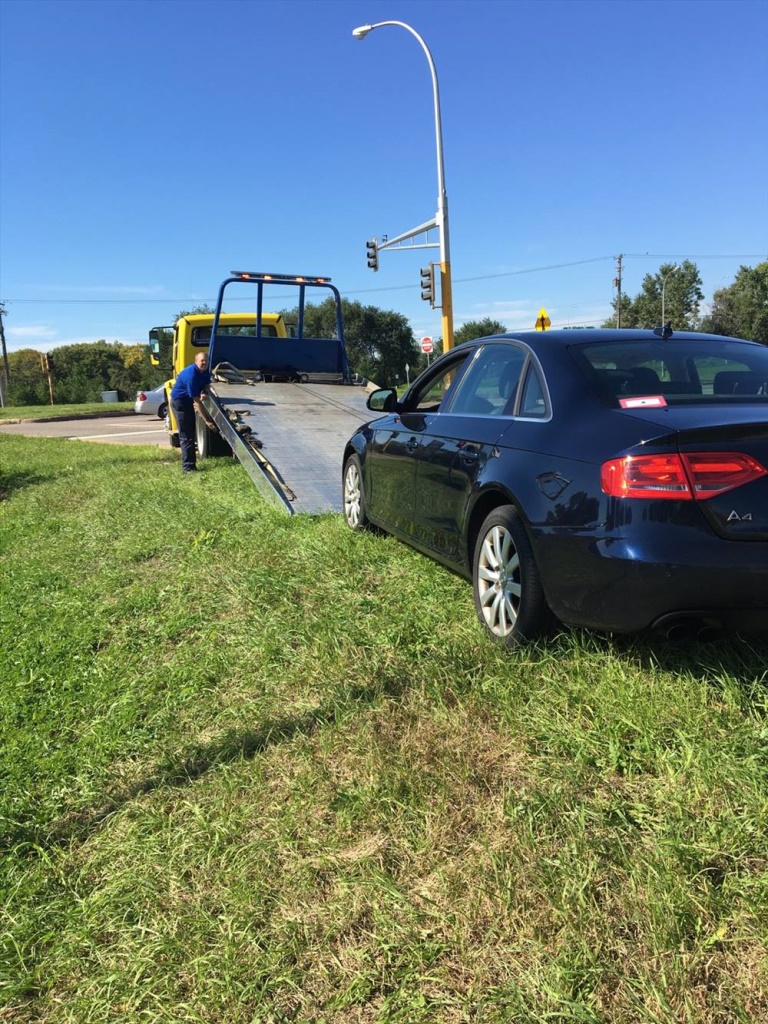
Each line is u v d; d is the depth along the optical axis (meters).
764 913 2.04
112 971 2.06
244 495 8.62
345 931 2.13
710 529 2.87
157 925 2.20
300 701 3.44
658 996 1.81
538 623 3.57
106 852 2.55
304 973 2.00
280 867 2.40
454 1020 1.83
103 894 2.33
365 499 6.12
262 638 4.16
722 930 2.00
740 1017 1.77
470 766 2.80
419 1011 1.86
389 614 4.39
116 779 3.00
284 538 6.37
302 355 13.14
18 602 5.30
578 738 2.88
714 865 2.23
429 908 2.16
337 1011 1.89
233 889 2.30
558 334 4.19
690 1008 1.79
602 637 3.59
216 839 2.52
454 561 4.44
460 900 2.18
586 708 3.11
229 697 3.60
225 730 3.28
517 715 3.11
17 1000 2.01
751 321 92.69
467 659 3.63
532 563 3.54
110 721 3.42
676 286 97.94
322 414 10.46
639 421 3.15
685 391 3.59
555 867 2.25
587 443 3.28
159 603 5.02
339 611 4.51
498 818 2.51
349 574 5.21
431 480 4.67
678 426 2.97
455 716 3.16
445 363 5.39
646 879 2.17
